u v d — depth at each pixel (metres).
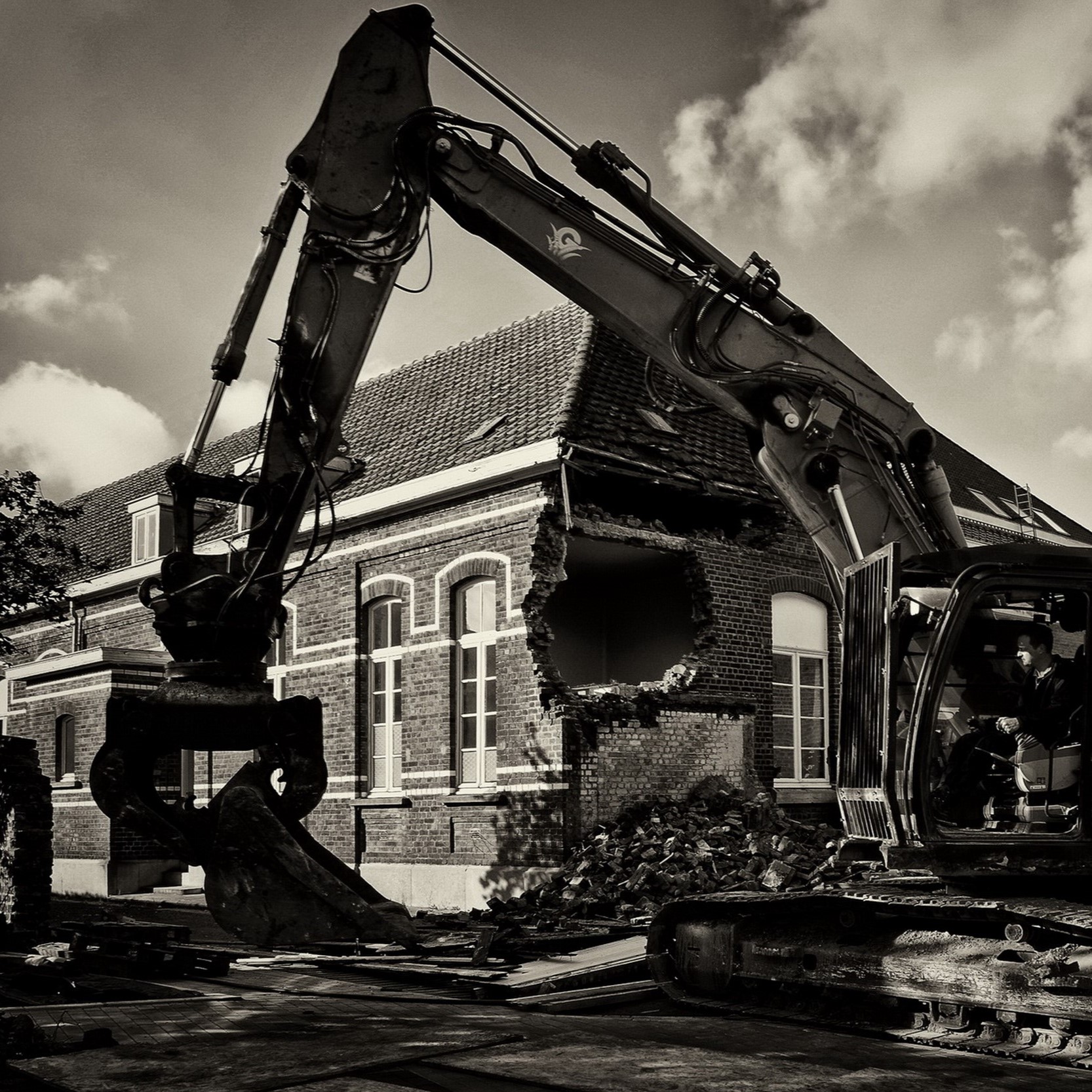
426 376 21.98
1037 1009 6.95
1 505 17.27
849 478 9.44
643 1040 7.62
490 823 16.17
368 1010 9.02
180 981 10.81
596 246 9.16
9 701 27.44
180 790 22.66
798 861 13.73
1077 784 7.64
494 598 16.83
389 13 8.95
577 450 15.81
